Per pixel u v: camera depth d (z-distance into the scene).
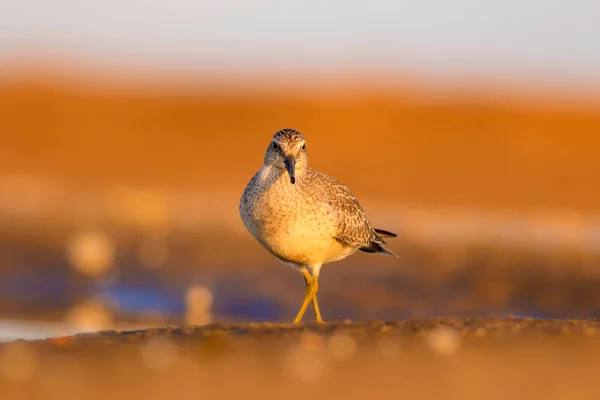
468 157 33.28
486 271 18.39
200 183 31.36
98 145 36.12
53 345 8.29
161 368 7.41
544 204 27.69
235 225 23.23
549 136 35.41
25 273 18.58
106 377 7.16
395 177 30.84
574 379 7.17
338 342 8.22
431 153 33.94
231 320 15.72
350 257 19.23
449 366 7.49
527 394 6.78
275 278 18.23
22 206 25.20
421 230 22.36
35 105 39.09
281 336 8.50
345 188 11.88
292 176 10.62
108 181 31.19
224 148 36.28
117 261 19.41
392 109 37.94
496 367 7.47
